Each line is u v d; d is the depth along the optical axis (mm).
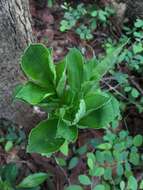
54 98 555
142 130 874
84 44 973
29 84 537
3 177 774
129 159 740
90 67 579
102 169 702
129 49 909
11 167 784
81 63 561
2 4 648
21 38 720
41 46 509
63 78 512
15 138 842
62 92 545
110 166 755
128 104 876
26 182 743
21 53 728
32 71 523
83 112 529
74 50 557
